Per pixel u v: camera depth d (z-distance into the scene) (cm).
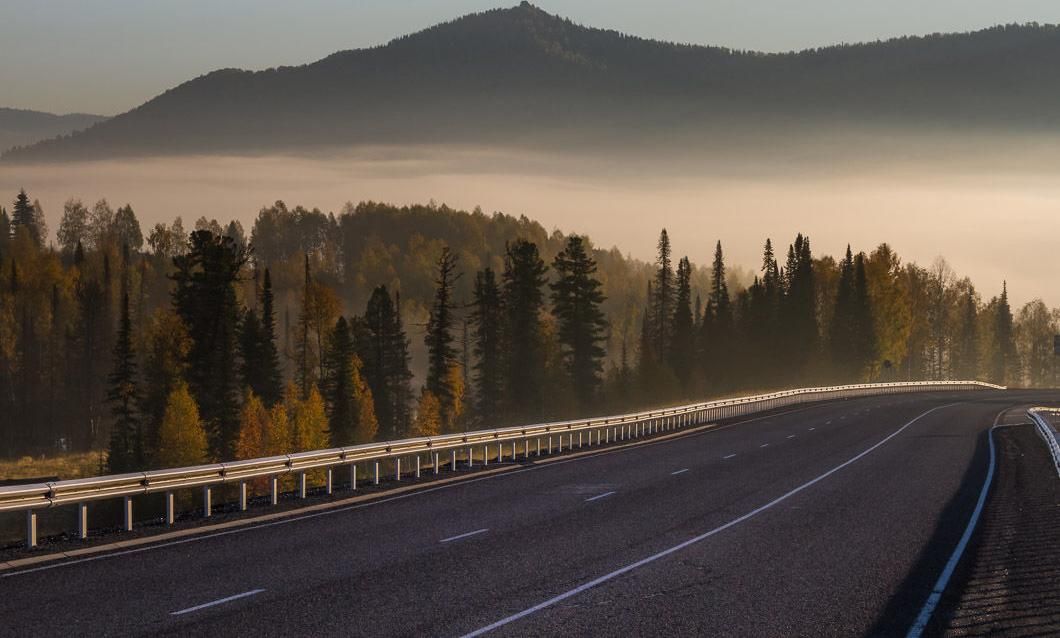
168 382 12562
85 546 3041
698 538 3250
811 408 12706
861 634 2073
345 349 13912
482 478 5050
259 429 11306
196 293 12612
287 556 2888
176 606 2267
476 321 16812
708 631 2088
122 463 11875
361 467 8350
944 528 3491
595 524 3531
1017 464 5922
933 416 10925
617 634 2058
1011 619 2167
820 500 4231
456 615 2202
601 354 17512
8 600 2319
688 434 8338
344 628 2086
